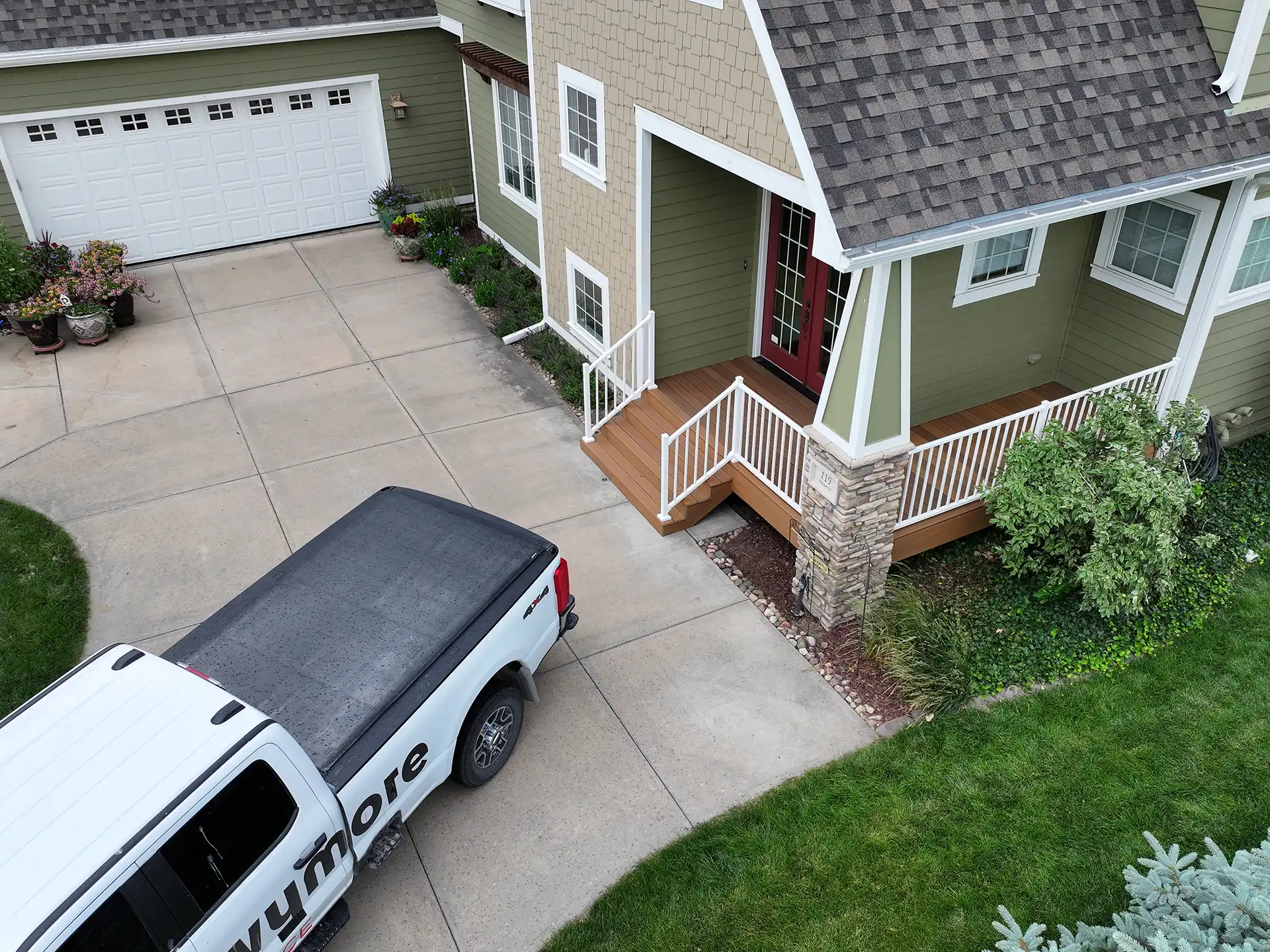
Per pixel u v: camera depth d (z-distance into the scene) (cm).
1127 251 1005
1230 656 857
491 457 1168
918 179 707
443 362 1385
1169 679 835
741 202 1113
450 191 1859
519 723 772
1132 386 990
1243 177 829
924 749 775
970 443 905
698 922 655
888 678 843
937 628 845
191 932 501
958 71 745
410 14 1661
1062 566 896
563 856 702
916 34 742
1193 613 902
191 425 1239
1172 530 861
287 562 762
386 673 657
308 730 617
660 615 924
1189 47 836
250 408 1273
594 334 1323
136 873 477
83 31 1474
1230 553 966
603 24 1016
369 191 1823
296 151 1719
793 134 691
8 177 1521
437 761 674
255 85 1623
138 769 516
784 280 1142
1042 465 862
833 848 699
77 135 1551
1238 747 769
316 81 1662
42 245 1519
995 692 827
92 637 913
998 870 681
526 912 666
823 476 834
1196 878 570
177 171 1645
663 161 1041
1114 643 870
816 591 898
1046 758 763
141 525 1058
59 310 1380
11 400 1298
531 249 1570
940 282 973
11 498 1103
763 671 859
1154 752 766
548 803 740
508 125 1507
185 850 500
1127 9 824
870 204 689
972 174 723
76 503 1095
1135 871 582
